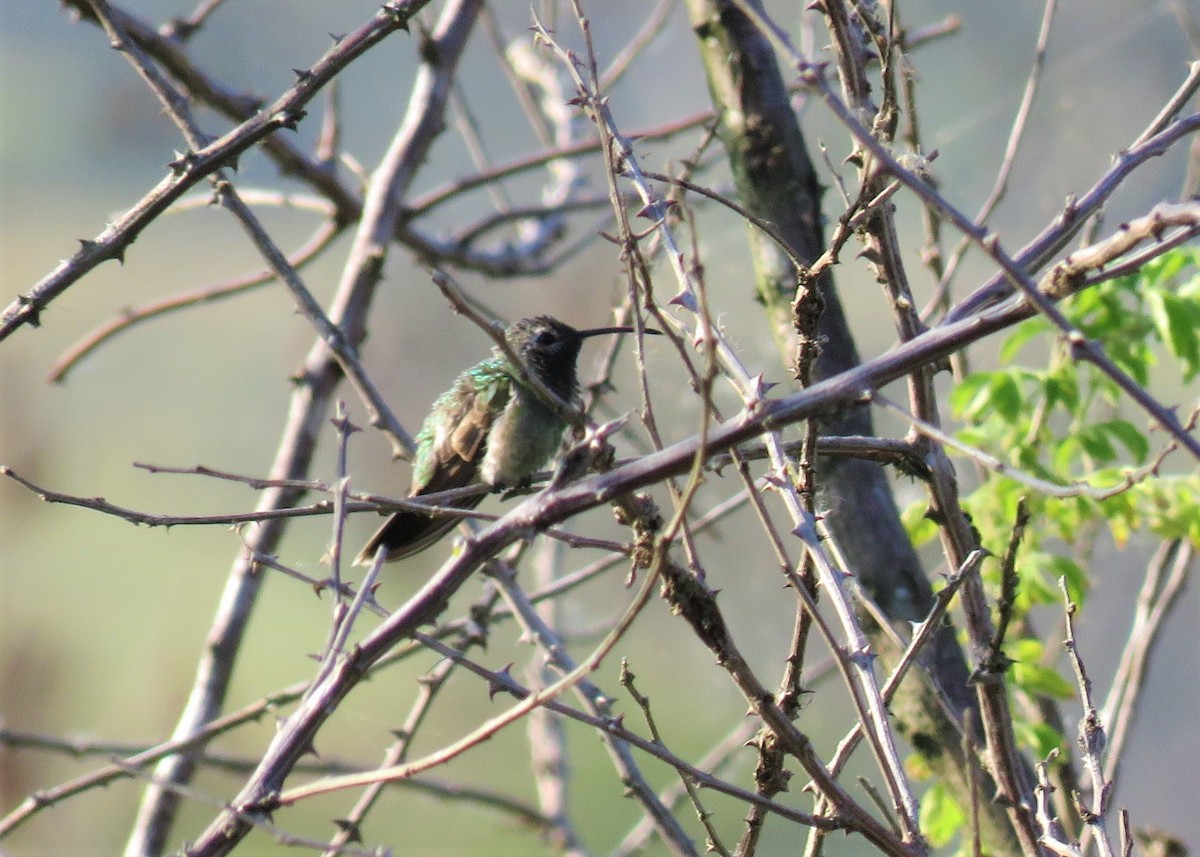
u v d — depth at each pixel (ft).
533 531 15.75
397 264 78.02
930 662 23.67
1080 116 60.13
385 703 62.59
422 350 77.51
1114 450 27.12
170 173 22.63
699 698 67.31
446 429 28.63
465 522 27.71
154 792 28.09
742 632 55.01
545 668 34.35
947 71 76.89
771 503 54.19
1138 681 26.99
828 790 15.89
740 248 48.96
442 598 16.12
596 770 68.90
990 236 13.19
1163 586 30.17
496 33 40.88
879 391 16.49
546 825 36.32
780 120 25.38
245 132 22.33
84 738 29.71
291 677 70.54
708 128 23.08
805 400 15.12
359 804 25.38
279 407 85.56
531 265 42.70
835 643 15.93
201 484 80.59
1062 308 27.94
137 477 79.25
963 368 28.04
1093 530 31.24
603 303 67.56
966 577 17.47
